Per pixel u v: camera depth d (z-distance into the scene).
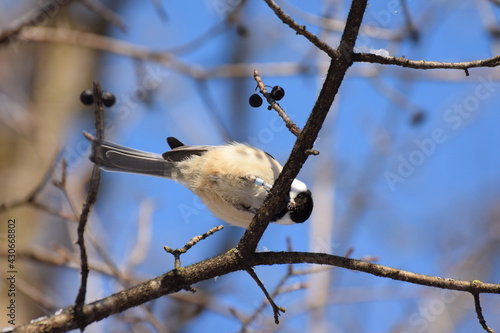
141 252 10.26
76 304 5.60
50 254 10.09
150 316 9.60
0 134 12.51
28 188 11.64
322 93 5.55
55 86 13.60
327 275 11.84
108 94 5.55
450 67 5.50
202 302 10.79
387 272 6.09
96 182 4.96
